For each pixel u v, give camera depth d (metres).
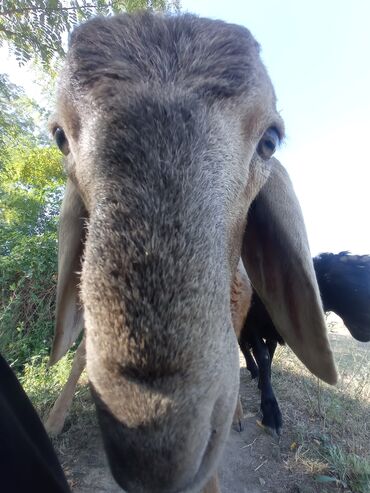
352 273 0.55
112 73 0.18
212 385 0.15
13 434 0.15
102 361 0.15
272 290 0.31
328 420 0.54
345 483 0.42
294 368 0.70
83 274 0.16
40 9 0.68
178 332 0.14
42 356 0.63
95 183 0.16
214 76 0.18
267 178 0.25
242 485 0.41
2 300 0.71
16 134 1.32
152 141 0.15
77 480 0.39
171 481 0.15
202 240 0.15
